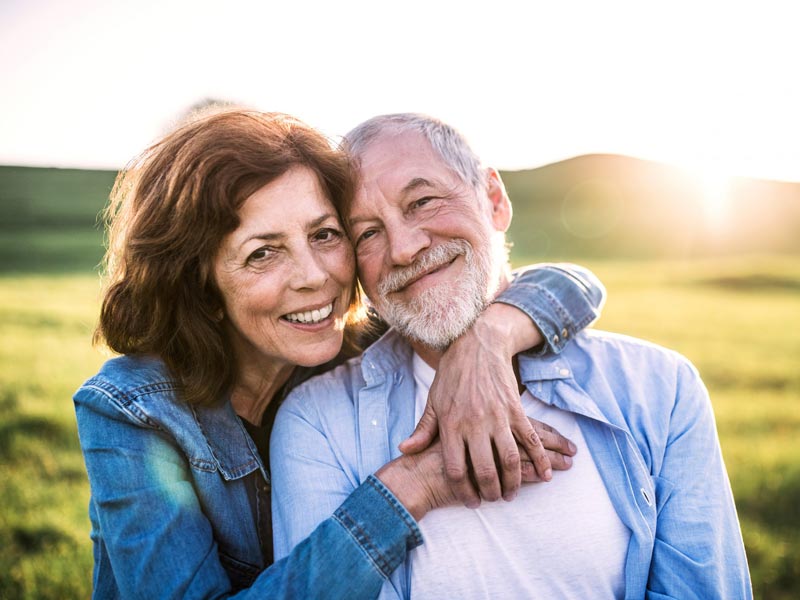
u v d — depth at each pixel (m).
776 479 5.92
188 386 2.18
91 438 2.07
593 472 2.09
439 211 2.20
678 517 2.04
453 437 1.91
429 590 2.00
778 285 23.44
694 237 36.00
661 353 2.31
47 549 4.54
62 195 42.91
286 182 2.09
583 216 43.34
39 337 12.33
